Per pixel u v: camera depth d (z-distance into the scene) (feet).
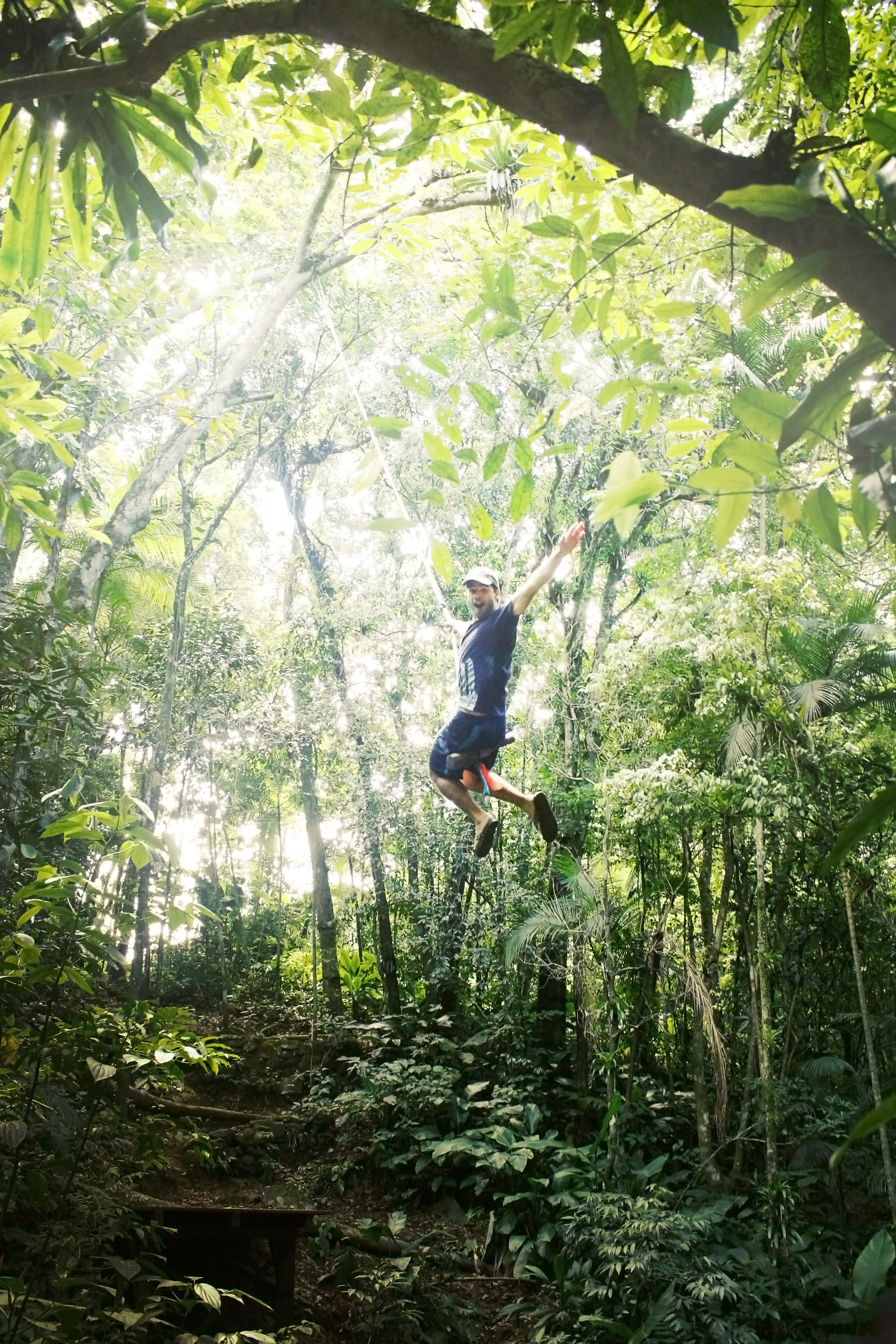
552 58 7.09
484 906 36.91
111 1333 13.47
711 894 32.99
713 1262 22.63
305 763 40.34
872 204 7.95
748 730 24.21
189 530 32.22
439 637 36.65
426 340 33.68
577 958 31.53
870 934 27.50
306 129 17.33
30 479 13.07
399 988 40.93
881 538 10.57
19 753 14.99
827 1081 29.48
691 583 26.66
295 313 35.19
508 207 16.47
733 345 19.36
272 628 41.75
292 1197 27.45
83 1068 14.32
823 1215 27.91
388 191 21.84
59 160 7.82
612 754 31.17
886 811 3.80
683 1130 32.12
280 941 45.09
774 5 6.54
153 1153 16.06
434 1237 27.55
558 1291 24.35
